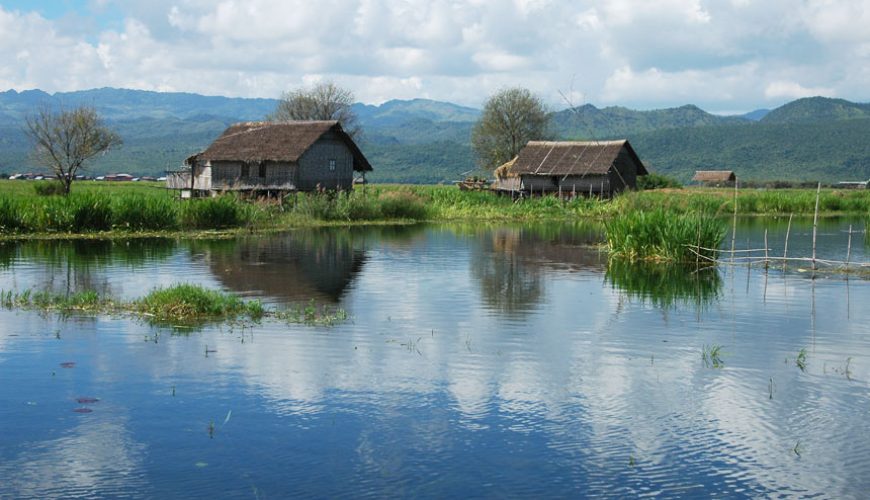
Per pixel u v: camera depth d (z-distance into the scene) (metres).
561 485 8.96
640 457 9.73
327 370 13.05
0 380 12.34
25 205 36.78
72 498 8.55
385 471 9.23
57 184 65.62
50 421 10.65
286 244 33.62
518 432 10.45
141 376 12.59
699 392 12.17
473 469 9.33
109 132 67.75
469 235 40.91
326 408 11.24
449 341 15.20
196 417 10.84
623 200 59.06
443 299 20.02
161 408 11.16
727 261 27.80
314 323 16.67
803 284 23.14
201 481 8.95
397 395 11.84
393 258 29.02
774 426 10.78
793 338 15.84
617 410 11.33
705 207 52.72
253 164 55.34
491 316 17.80
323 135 55.75
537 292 21.31
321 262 27.30
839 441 10.29
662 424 10.80
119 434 10.23
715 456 9.79
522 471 9.29
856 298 20.62
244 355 13.88
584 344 15.11
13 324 16.12
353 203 50.44
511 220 55.16
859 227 49.50
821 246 35.84
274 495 8.63
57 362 13.34
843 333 16.33
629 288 22.14
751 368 13.53
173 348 14.28
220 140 57.78
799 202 65.69
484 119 109.00
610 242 31.28
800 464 9.59
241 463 9.41
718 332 16.34
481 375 12.91
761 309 18.97
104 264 25.80
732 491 8.89
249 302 17.77
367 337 15.42
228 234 37.91
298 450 9.79
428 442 10.09
